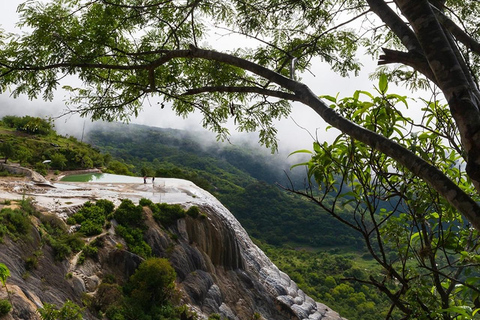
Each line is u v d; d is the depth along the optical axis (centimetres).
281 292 4831
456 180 337
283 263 10356
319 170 292
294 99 337
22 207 2839
